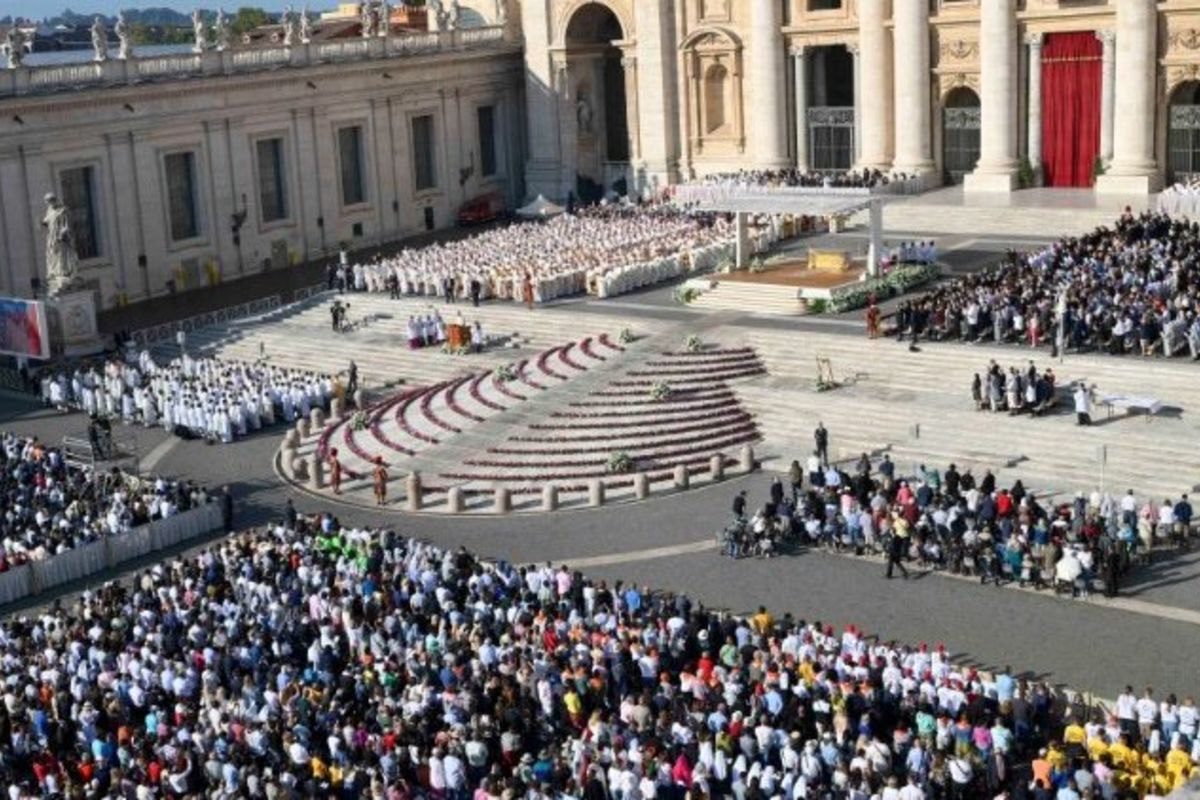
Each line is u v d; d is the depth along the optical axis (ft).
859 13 274.16
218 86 255.70
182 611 118.11
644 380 180.34
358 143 287.07
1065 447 151.64
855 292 201.87
